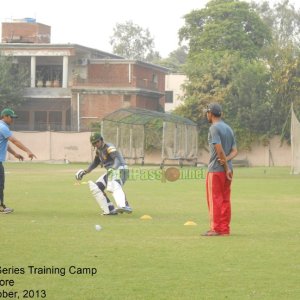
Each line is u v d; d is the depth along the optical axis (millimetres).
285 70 72062
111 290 10852
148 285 11195
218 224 16547
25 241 15320
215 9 88438
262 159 73750
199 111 74188
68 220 19531
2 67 81750
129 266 12586
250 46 87375
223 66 76500
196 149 64625
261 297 10508
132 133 62000
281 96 72625
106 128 59938
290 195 30250
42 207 23484
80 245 14805
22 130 80188
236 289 10969
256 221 19859
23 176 44500
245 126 73500
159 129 70438
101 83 81938
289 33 120938
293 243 15359
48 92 83688
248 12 89062
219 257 13523
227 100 74312
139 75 85062
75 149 74062
